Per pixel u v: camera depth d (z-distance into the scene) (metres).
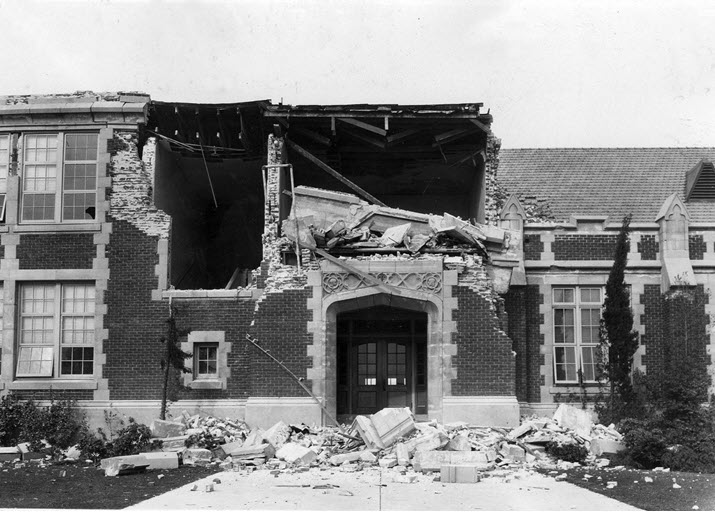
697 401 20.47
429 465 17.78
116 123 24.95
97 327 24.23
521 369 24.27
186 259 28.06
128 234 24.56
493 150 26.58
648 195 29.97
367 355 25.19
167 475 17.50
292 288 23.19
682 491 14.93
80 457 20.92
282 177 25.67
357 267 23.03
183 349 23.98
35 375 24.23
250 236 30.47
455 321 22.84
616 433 21.53
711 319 24.14
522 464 18.66
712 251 24.62
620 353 23.27
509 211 24.80
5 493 14.94
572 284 24.78
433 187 30.94
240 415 23.64
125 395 23.94
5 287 24.53
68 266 24.53
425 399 24.89
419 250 23.47
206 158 27.62
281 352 22.97
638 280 24.67
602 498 14.12
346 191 30.42
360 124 25.42
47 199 24.91
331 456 19.50
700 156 31.69
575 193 30.08
